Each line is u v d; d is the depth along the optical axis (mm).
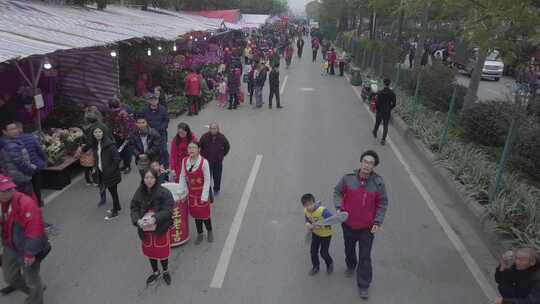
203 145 8320
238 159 10836
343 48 44844
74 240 6805
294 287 5789
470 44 8094
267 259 6426
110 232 7090
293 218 7738
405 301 5559
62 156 9047
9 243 4832
